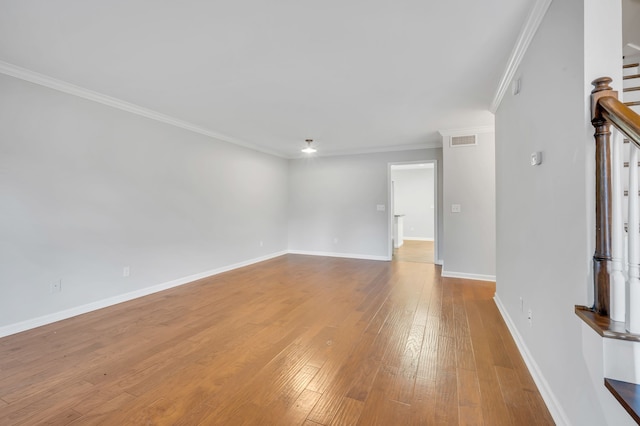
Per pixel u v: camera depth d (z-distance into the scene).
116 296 3.60
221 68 2.73
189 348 2.47
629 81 2.15
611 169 1.27
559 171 1.61
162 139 4.17
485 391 1.88
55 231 3.05
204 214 4.87
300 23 2.06
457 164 4.77
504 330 2.79
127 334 2.74
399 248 8.14
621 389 1.12
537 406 1.75
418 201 10.22
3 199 2.70
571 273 1.48
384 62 2.61
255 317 3.15
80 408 1.75
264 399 1.82
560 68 1.60
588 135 1.34
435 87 3.13
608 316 1.26
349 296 3.86
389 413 1.69
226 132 5.01
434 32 2.16
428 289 4.16
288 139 5.50
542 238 1.88
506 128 2.91
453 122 4.38
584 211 1.36
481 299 3.71
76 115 3.21
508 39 2.24
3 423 1.63
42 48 2.40
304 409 1.73
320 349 2.45
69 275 3.16
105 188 3.49
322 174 6.89
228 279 4.75
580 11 1.37
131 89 3.22
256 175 6.13
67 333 2.76
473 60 2.57
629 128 1.09
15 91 2.76
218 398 1.83
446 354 2.35
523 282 2.32
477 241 4.70
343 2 1.84
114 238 3.59
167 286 4.23
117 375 2.09
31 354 2.38
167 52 2.46
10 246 2.74
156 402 1.80
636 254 1.16
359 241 6.56
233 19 2.02
